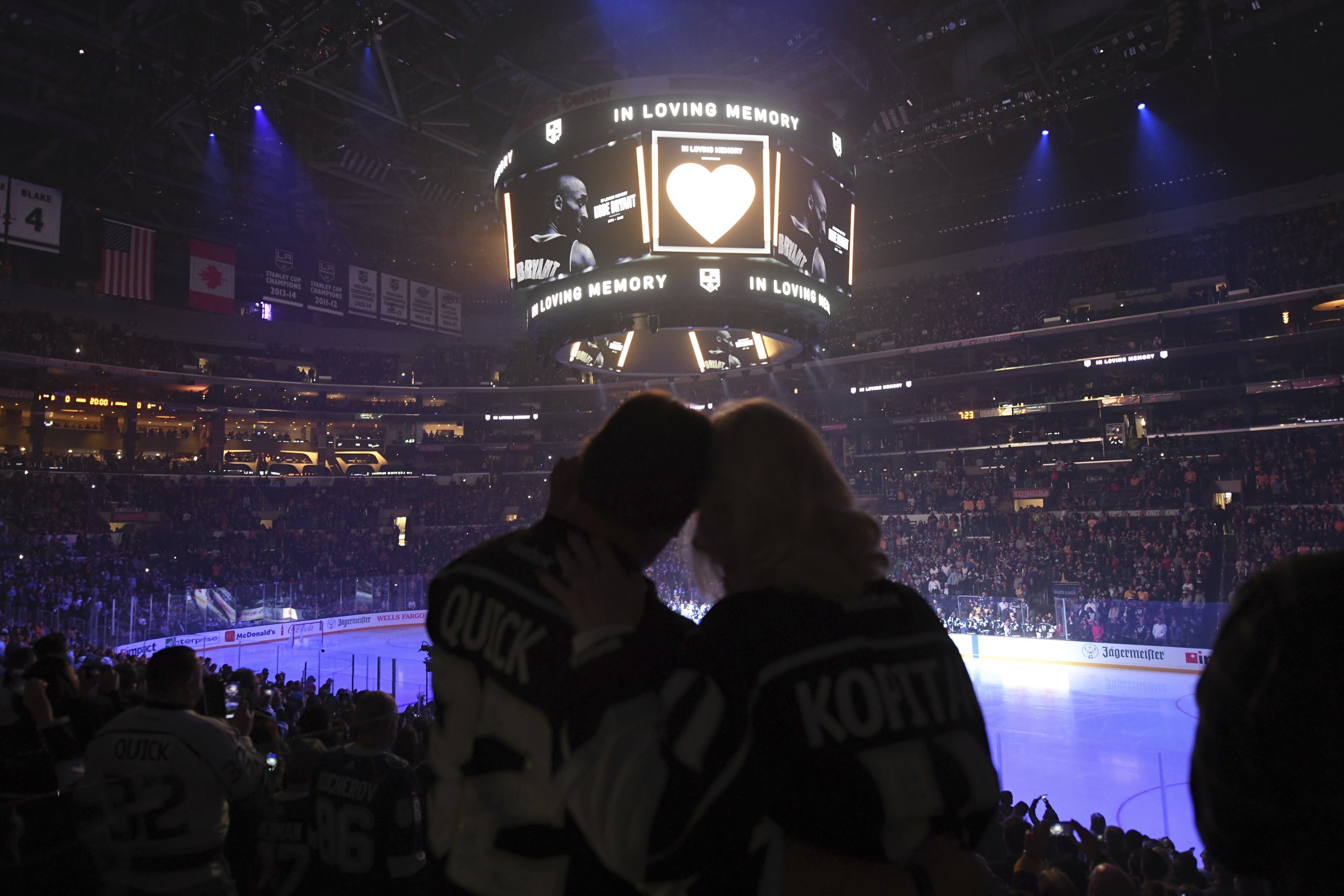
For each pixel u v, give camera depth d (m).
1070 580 33.47
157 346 46.59
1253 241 39.41
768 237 11.57
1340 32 32.06
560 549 1.47
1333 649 0.89
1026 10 28.33
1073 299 43.56
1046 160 42.19
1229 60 32.78
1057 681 26.64
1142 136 40.12
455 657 1.57
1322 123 37.69
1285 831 0.91
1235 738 0.96
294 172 40.12
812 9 19.14
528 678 1.41
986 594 34.53
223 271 42.06
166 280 47.28
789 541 1.52
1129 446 39.38
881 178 45.03
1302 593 0.95
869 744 1.32
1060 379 44.19
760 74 28.22
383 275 46.94
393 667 17.14
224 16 27.08
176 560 39.75
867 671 1.38
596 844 1.23
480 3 23.22
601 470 1.55
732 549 1.63
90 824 2.57
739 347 14.77
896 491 45.09
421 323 48.38
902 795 1.31
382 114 32.03
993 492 41.94
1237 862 0.99
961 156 42.16
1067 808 14.86
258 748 4.21
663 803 1.20
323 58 26.97
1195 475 35.31
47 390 42.38
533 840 1.35
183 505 45.09
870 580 1.54
